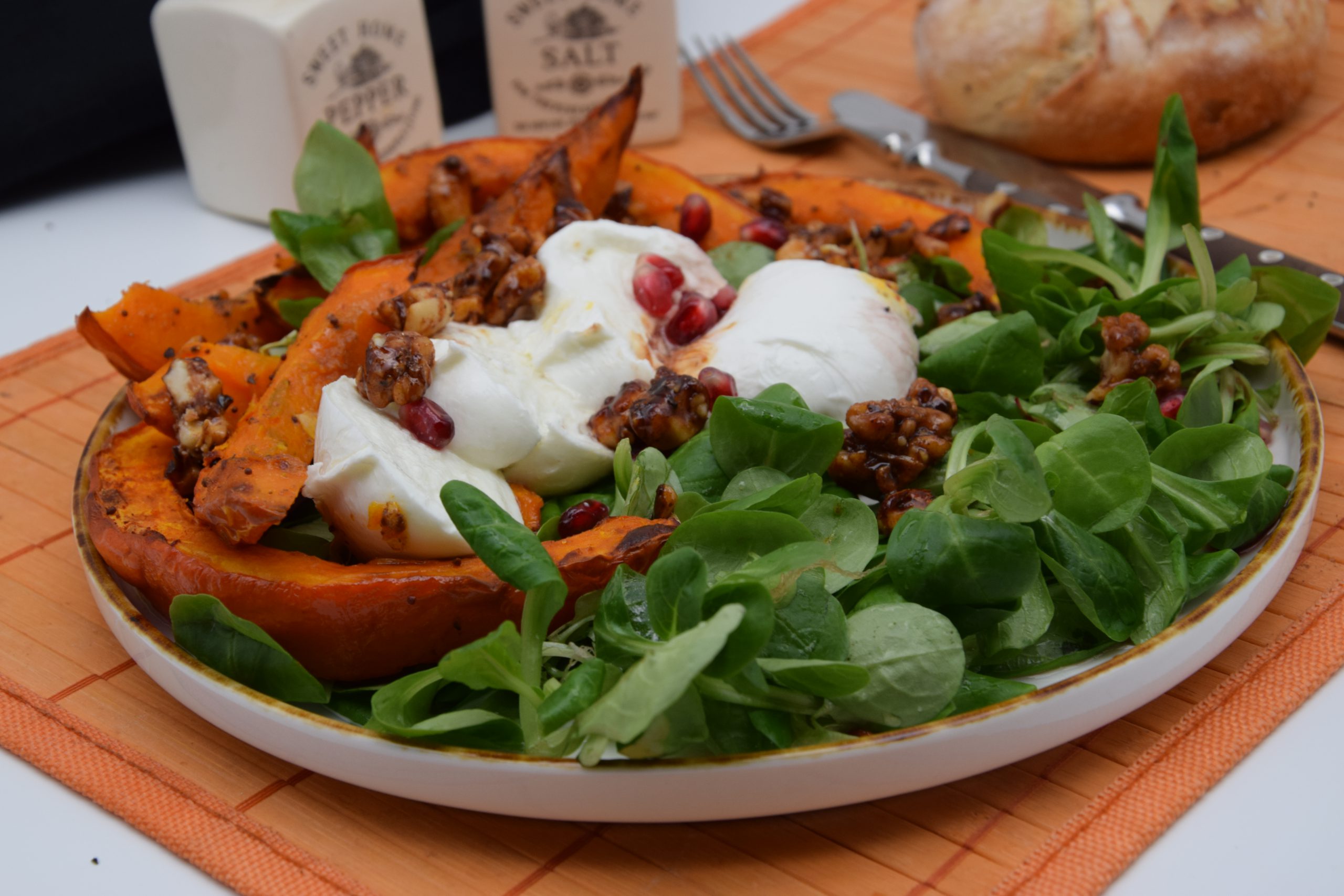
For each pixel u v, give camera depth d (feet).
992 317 1.67
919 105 2.29
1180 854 1.39
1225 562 1.47
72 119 2.15
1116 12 2.08
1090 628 1.46
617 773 1.34
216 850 1.39
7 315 2.01
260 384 1.62
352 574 1.45
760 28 2.55
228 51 2.04
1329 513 1.61
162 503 1.53
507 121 2.23
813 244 1.79
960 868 1.37
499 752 1.36
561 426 1.56
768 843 1.39
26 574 1.62
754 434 1.52
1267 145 2.15
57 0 2.09
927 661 1.40
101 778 1.44
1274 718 1.44
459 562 1.47
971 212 1.85
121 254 2.10
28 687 1.51
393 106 2.13
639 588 1.41
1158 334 1.63
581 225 1.68
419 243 1.84
